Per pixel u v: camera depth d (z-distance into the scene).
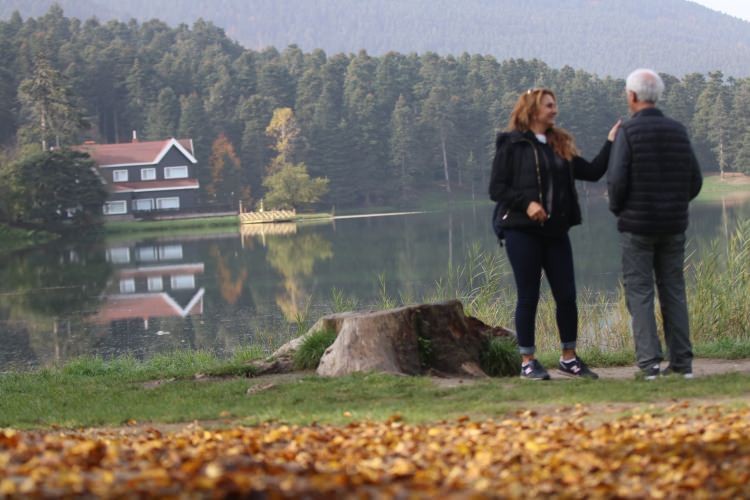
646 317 8.16
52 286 35.78
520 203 8.24
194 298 29.81
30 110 110.00
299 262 41.41
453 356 9.55
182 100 118.12
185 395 9.05
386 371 9.17
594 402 7.06
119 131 128.38
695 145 120.50
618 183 8.00
